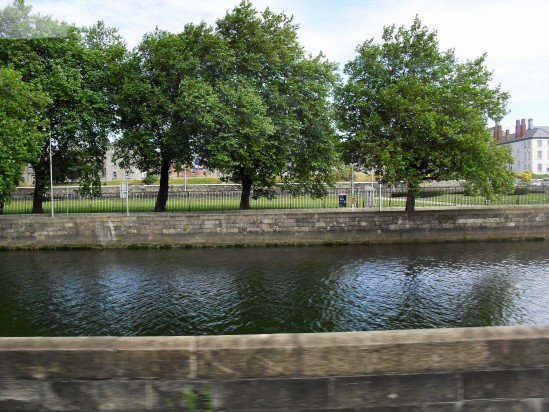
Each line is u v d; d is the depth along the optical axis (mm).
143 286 13992
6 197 21859
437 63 22359
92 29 28922
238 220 21812
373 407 3758
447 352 3797
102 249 21234
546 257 18406
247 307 11773
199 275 15492
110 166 65812
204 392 3746
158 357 3754
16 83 19500
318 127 24703
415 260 18016
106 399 3764
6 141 19391
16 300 12477
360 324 10523
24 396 3771
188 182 53562
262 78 24281
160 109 22953
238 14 23578
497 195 23281
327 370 3752
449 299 12375
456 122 19844
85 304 12117
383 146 21234
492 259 18078
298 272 15867
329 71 25375
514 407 3803
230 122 21328
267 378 3750
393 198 35844
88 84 25125
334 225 22109
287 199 32438
